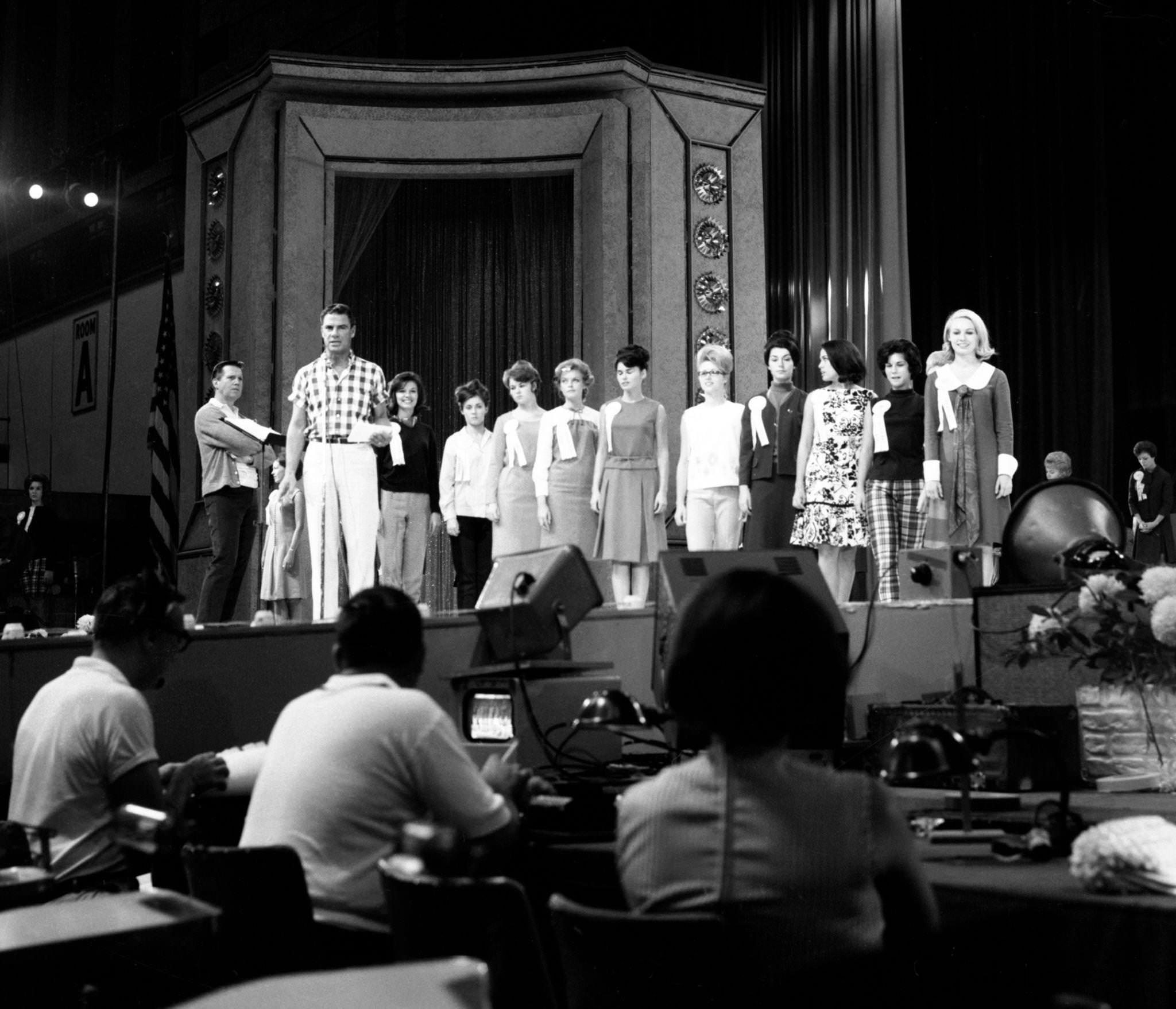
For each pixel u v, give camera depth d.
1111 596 3.50
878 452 6.63
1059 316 10.83
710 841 1.90
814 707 1.92
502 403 11.55
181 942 2.34
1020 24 11.05
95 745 3.32
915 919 1.90
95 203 13.91
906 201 11.00
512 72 10.83
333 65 10.85
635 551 7.44
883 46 11.03
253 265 10.91
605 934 1.90
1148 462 9.94
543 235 11.41
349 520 6.61
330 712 2.76
